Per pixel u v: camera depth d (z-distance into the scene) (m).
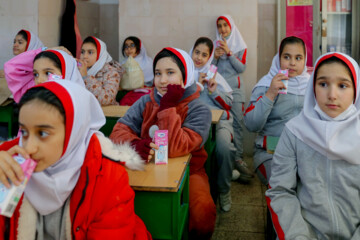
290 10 4.95
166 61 2.11
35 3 4.08
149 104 2.19
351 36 4.56
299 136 1.71
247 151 4.63
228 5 4.47
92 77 3.43
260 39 5.26
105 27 5.72
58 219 1.26
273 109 2.62
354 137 1.57
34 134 1.13
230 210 3.07
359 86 1.63
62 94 1.16
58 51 2.33
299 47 2.61
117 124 2.20
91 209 1.27
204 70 3.91
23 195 1.20
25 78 2.79
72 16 4.58
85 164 1.25
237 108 4.20
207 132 2.09
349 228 1.58
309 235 1.55
